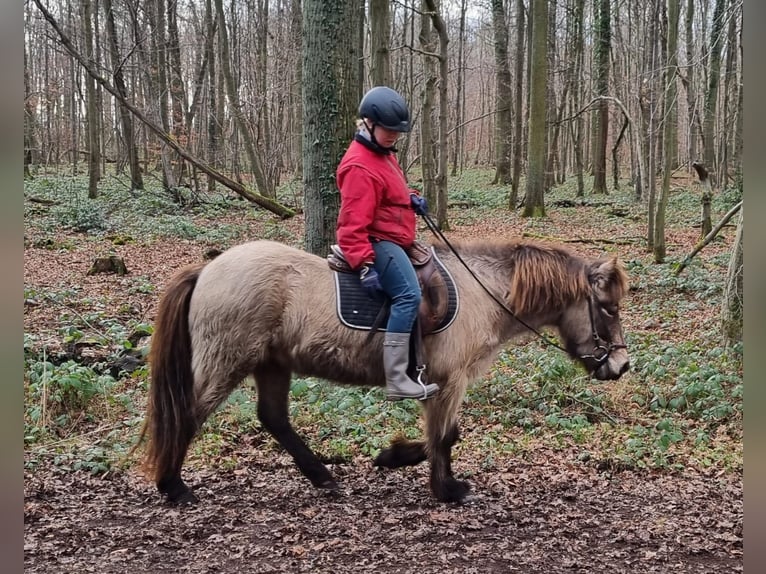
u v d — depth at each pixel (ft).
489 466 18.30
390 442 17.47
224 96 101.60
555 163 118.11
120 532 14.03
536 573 12.83
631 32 103.96
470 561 13.20
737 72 71.31
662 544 14.06
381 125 14.02
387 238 14.60
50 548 13.28
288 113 92.32
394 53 99.25
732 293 26.94
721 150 94.58
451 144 144.77
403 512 15.34
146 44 88.22
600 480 17.60
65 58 122.83
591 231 61.31
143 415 20.95
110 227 58.08
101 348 25.71
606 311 16.17
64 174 103.04
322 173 25.31
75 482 16.66
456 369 15.34
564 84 105.29
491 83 164.96
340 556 13.28
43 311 31.63
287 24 90.84
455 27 126.62
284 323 14.99
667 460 18.84
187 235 56.59
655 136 54.19
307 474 16.51
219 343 14.92
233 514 15.05
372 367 15.05
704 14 71.77
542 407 22.57
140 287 37.45
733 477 17.83
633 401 23.41
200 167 60.23
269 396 16.46
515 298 15.85
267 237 55.16
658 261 46.21
